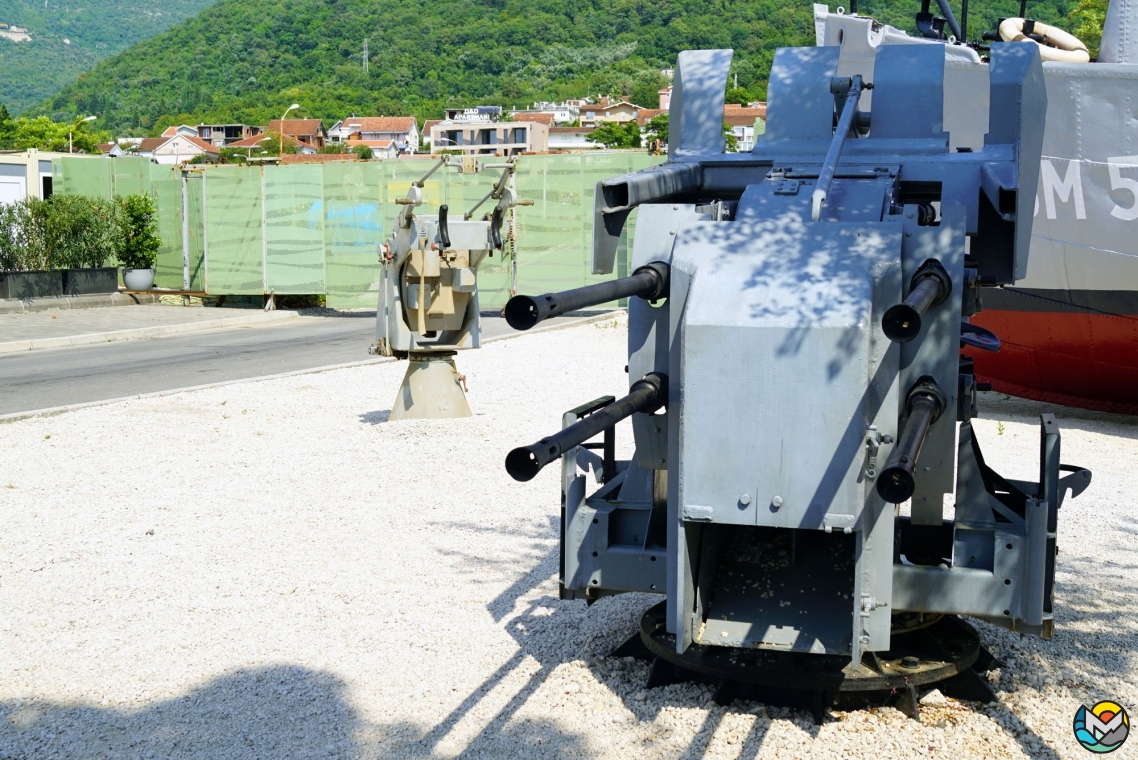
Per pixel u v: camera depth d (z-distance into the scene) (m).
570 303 2.88
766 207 3.76
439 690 4.23
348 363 14.02
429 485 7.61
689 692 4.18
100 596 5.34
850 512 3.36
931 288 3.20
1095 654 4.64
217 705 4.11
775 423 3.38
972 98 8.86
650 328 3.81
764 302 3.41
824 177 3.67
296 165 21.19
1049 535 3.75
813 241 3.53
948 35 10.30
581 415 4.23
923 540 4.68
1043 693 4.23
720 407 3.42
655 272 3.60
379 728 3.92
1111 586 5.58
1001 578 3.77
